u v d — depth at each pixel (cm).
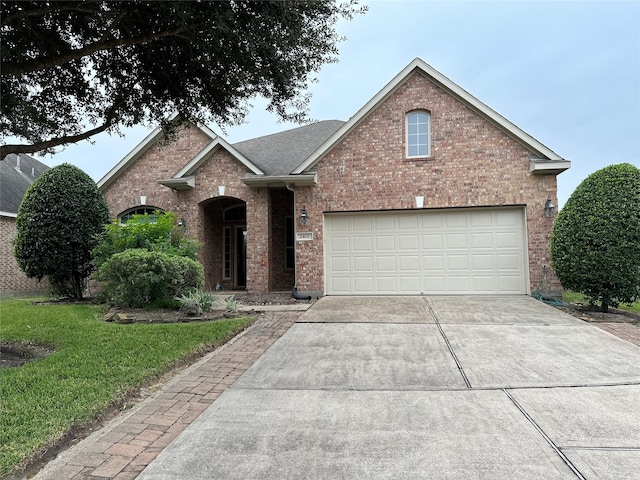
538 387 455
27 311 920
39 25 592
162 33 568
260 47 584
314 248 1179
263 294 1284
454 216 1131
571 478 277
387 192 1148
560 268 914
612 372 503
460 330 724
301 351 616
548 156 1056
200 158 1341
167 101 738
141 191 1541
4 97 587
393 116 1153
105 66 691
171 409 412
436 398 427
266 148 1588
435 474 284
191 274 981
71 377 480
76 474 292
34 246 1087
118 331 709
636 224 833
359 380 486
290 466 298
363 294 1164
